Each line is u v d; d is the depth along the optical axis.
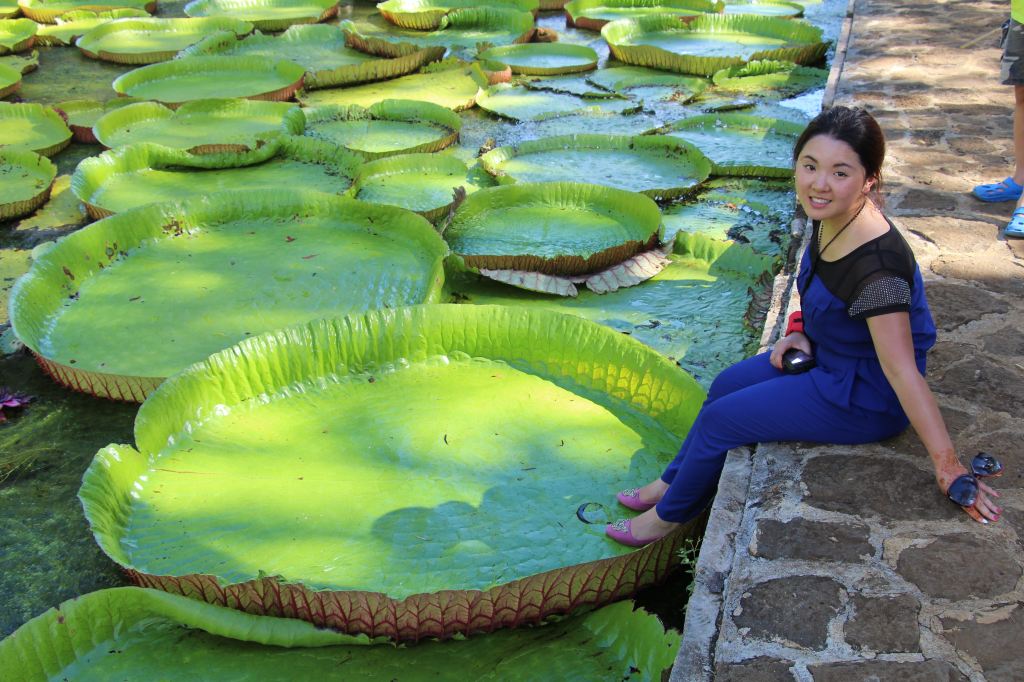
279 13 10.32
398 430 3.22
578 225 4.91
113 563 2.85
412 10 10.41
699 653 1.96
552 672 2.35
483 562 2.62
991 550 2.13
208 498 2.91
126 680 2.32
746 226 4.93
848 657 1.90
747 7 10.23
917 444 2.48
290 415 3.33
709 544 2.24
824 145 2.13
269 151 5.83
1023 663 1.86
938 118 5.14
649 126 6.71
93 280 4.34
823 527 2.23
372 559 2.64
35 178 5.70
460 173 5.71
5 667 2.29
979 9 7.80
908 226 3.81
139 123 6.70
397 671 2.36
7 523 3.03
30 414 3.58
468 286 4.35
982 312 3.13
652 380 3.29
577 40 9.31
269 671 2.35
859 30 7.34
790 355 2.50
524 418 3.27
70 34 9.22
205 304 4.13
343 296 4.20
